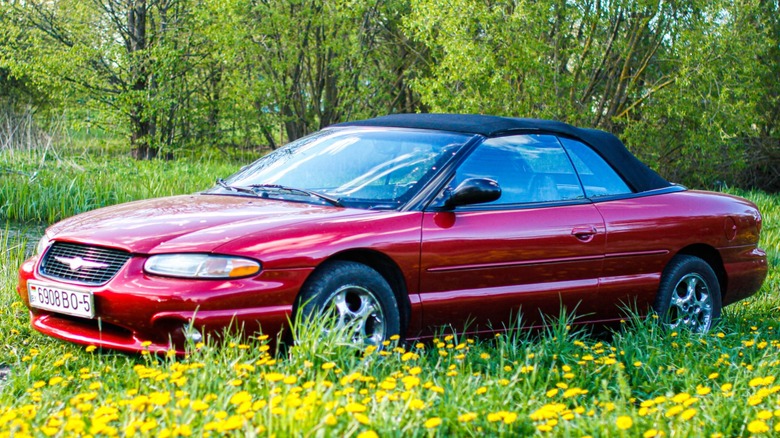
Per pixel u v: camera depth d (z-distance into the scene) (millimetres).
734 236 5965
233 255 4016
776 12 22297
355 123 5625
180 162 17938
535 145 5281
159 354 4074
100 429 2775
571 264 5105
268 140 25812
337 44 23391
